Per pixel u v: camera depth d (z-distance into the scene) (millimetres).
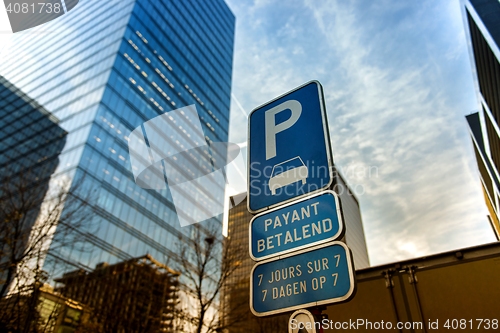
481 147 32469
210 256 15477
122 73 54844
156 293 20625
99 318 18875
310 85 4387
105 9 70375
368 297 8672
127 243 40688
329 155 3629
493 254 8023
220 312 15750
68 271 25609
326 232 3117
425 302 8031
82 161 40219
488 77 18812
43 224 15953
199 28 90125
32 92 61219
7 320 12828
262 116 4578
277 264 3209
